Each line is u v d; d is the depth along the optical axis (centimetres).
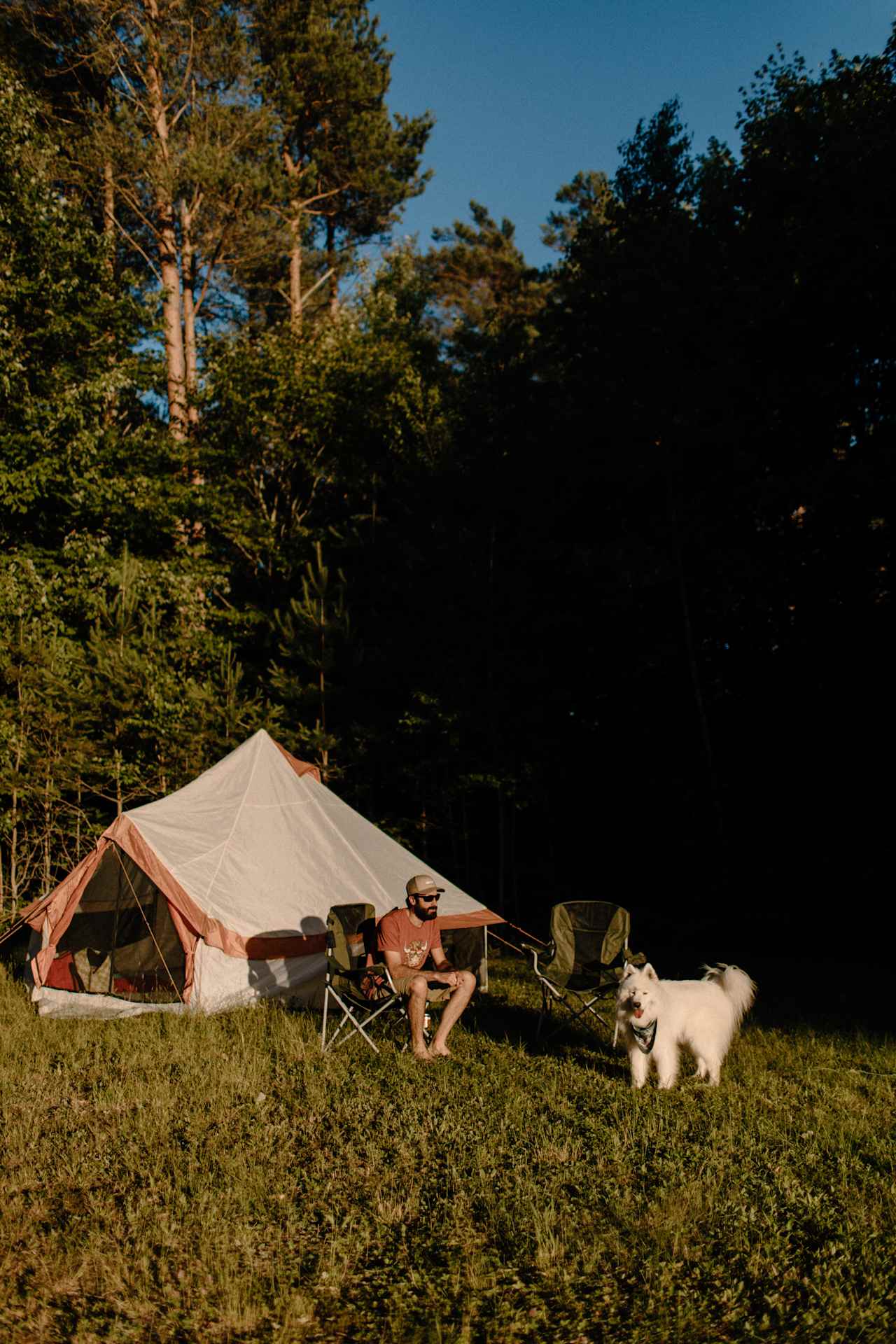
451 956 897
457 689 1468
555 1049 683
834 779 1446
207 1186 435
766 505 1423
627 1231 393
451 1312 340
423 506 1603
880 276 1268
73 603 1524
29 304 1577
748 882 1459
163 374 1872
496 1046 677
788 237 1347
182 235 2195
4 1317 331
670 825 1688
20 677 1325
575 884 1778
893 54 1327
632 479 1528
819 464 1384
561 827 1784
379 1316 339
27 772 1339
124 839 799
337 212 2497
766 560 1441
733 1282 356
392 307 2136
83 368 1677
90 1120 525
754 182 1421
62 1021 754
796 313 1365
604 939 736
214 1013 764
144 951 786
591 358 1564
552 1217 401
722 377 1434
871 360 1361
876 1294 344
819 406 1379
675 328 1462
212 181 1923
